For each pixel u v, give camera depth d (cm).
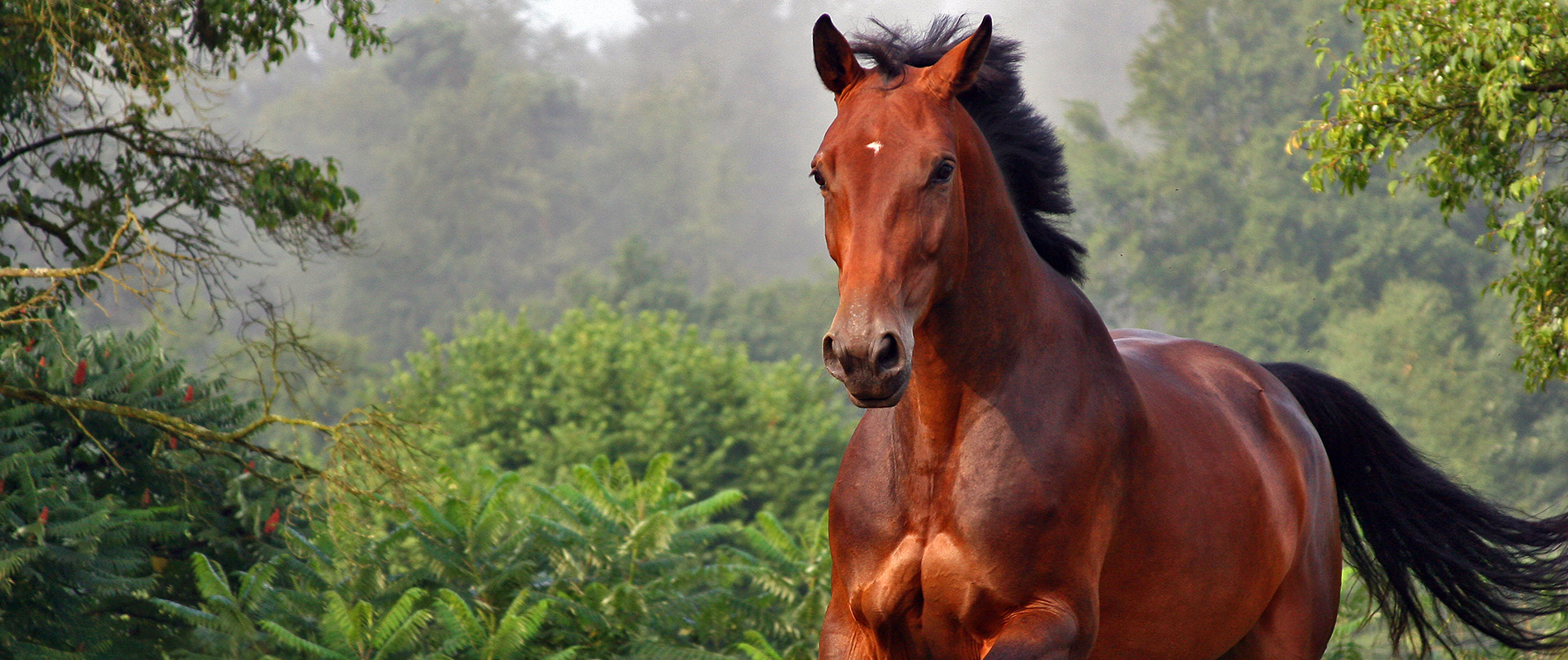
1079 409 438
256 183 1188
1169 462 471
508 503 1119
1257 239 5862
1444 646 693
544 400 3362
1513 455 4441
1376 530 680
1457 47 730
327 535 1045
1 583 900
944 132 399
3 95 1173
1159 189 6278
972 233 425
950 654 442
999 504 420
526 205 11925
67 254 1216
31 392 1028
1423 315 4988
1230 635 521
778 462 3250
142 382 1110
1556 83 744
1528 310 803
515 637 898
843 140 399
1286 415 588
